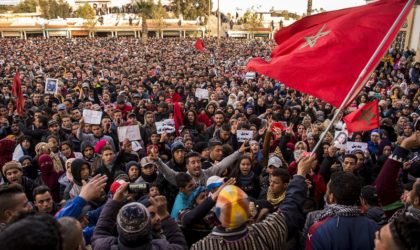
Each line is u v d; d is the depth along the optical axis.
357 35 3.83
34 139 7.93
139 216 2.31
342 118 8.64
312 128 7.72
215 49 44.06
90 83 16.78
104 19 74.50
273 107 10.45
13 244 1.35
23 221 1.47
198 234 3.24
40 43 49.72
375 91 14.93
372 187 3.68
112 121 9.46
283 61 3.95
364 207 3.68
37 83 15.25
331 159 5.29
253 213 3.04
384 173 2.90
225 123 8.30
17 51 38.81
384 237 1.84
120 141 7.12
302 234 3.39
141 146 7.42
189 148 7.21
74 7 99.88
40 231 1.41
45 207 3.78
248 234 2.29
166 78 18.11
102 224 2.72
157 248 2.45
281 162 5.00
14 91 10.64
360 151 6.21
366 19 3.89
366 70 3.36
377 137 7.41
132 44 51.25
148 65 27.48
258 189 5.20
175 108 9.01
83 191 2.73
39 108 10.38
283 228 2.42
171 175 4.84
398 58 22.30
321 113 10.52
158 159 4.83
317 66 3.84
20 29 66.06
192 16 82.69
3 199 2.85
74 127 8.01
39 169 5.89
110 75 20.98
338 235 2.45
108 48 45.22
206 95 12.62
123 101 10.65
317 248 2.49
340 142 7.00
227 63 28.97
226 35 78.69
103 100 12.45
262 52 40.72
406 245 1.75
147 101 11.45
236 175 5.16
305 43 4.08
